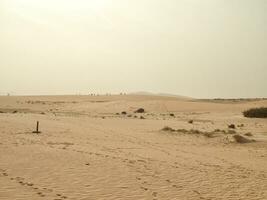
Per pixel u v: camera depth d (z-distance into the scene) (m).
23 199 10.58
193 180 14.64
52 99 124.44
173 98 136.38
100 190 12.15
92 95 148.25
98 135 28.06
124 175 14.56
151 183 13.62
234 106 82.12
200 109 76.75
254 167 18.53
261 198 12.43
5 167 14.68
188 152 22.48
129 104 81.06
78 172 14.52
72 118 43.25
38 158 16.80
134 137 28.25
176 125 39.94
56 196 11.09
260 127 41.22
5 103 94.25
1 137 23.34
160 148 23.41
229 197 12.36
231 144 27.22
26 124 31.77
